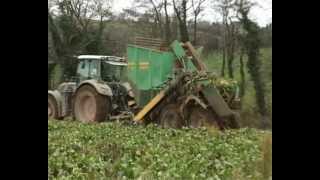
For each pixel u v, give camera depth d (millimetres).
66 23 31172
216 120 16016
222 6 31141
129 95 18250
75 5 31453
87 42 31547
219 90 16953
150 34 32875
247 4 30312
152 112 17094
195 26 31812
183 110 16453
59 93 19641
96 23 32375
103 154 9742
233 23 30969
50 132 13633
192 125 16312
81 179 7602
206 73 16562
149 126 15750
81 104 18406
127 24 33312
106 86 17984
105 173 7973
